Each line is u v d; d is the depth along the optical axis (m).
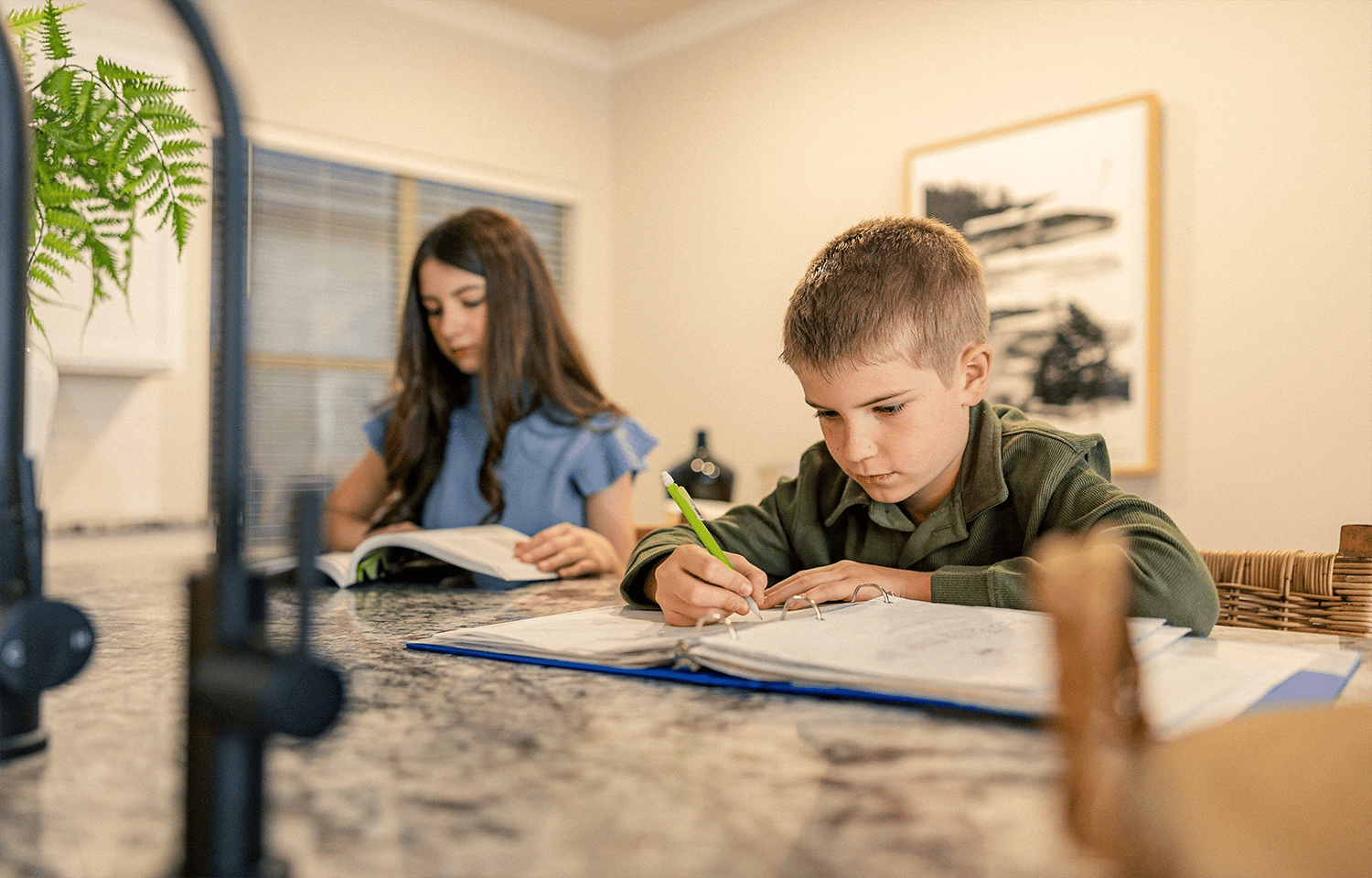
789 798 0.32
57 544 2.28
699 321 3.42
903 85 2.82
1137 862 0.22
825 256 0.85
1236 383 2.17
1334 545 2.03
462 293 1.45
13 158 0.35
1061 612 0.23
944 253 0.81
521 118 3.46
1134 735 0.23
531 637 0.62
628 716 0.44
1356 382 2.00
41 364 0.78
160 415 2.62
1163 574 0.63
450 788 0.33
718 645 0.51
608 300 3.73
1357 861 0.22
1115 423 2.34
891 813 0.30
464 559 1.03
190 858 0.26
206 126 0.95
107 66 0.87
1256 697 0.42
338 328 3.12
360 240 3.16
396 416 1.56
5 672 0.34
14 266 0.35
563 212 3.63
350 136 3.05
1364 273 1.99
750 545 0.99
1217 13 2.19
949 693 0.42
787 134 3.14
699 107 3.41
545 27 3.47
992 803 0.31
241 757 0.26
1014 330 2.52
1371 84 1.98
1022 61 2.55
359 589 1.04
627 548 1.50
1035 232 2.48
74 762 0.37
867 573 0.75
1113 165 2.34
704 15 3.35
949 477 0.89
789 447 3.14
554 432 1.50
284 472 2.93
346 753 0.38
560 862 0.27
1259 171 2.13
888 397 0.79
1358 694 0.44
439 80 3.25
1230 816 0.24
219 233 0.27
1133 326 2.31
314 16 2.97
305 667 0.26
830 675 0.46
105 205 0.92
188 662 0.26
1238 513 2.16
